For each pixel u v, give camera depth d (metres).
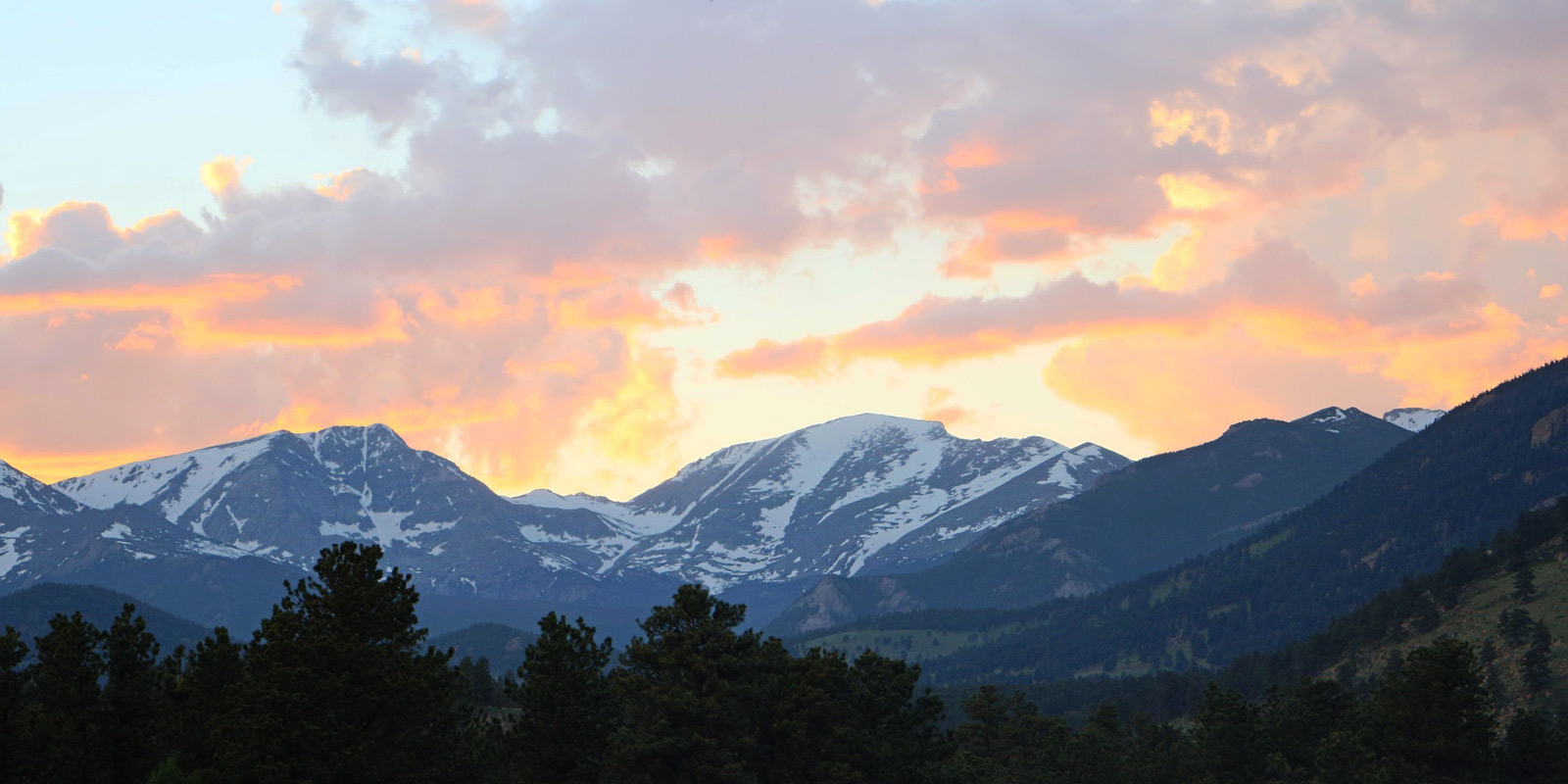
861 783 113.81
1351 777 139.50
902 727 127.75
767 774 116.19
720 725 112.69
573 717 107.19
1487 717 139.88
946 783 126.50
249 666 97.38
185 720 97.75
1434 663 138.62
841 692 125.50
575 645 111.25
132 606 100.88
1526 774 137.00
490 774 105.81
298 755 90.81
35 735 92.50
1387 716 141.12
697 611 120.44
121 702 96.62
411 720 97.94
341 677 93.62
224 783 88.88
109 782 93.81
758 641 122.19
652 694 110.50
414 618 102.62
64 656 95.81
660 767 107.75
